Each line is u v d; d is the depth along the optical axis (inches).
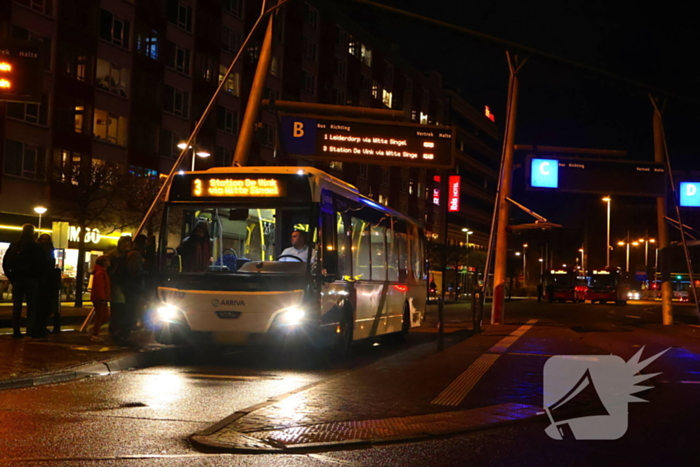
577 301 2942.9
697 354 617.6
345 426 278.8
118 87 1707.7
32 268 554.6
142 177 1419.8
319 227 498.6
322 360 537.0
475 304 853.8
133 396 354.3
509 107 993.5
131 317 561.6
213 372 464.1
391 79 3117.6
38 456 229.8
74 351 488.7
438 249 2738.7
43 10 1514.5
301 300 483.5
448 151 871.7
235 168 518.0
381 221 663.1
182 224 506.9
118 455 233.3
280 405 323.3
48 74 1529.3
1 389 361.1
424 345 671.8
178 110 1902.1
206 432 263.3
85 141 1616.6
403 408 324.5
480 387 393.7
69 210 1338.6
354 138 858.8
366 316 614.2
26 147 1492.4
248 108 749.3
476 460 237.5
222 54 2057.1
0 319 750.5
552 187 1018.7
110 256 565.9
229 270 496.4
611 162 1035.9
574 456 245.8
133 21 1739.7
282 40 2310.5
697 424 307.7
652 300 3693.4
